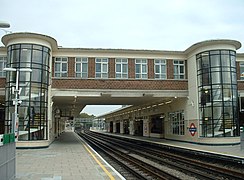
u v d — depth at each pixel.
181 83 30.03
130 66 29.11
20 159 15.81
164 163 17.72
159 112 38.84
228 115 26.88
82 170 11.91
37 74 24.78
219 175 13.48
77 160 15.31
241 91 31.78
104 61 28.80
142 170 14.80
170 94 29.53
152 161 19.28
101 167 12.74
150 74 29.39
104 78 28.39
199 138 27.30
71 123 128.75
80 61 28.39
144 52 29.41
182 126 31.30
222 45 27.52
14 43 24.86
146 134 46.47
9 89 24.48
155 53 29.69
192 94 29.08
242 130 20.89
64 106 43.53
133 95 28.73
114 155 22.98
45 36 25.03
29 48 24.80
